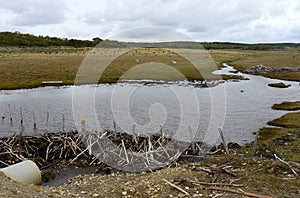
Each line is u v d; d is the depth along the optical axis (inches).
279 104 1576.0
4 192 432.8
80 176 716.0
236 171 597.3
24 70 2468.0
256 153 801.6
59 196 489.7
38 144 880.3
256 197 486.6
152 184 555.8
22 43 5290.4
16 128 1121.4
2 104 1513.3
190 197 494.0
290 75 2741.1
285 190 517.3
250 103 1605.6
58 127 1127.6
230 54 4569.4
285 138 964.0
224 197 488.1
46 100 1592.0
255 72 2928.2
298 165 625.9
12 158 806.5
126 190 539.2
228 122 1216.2
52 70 2485.2
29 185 524.4
